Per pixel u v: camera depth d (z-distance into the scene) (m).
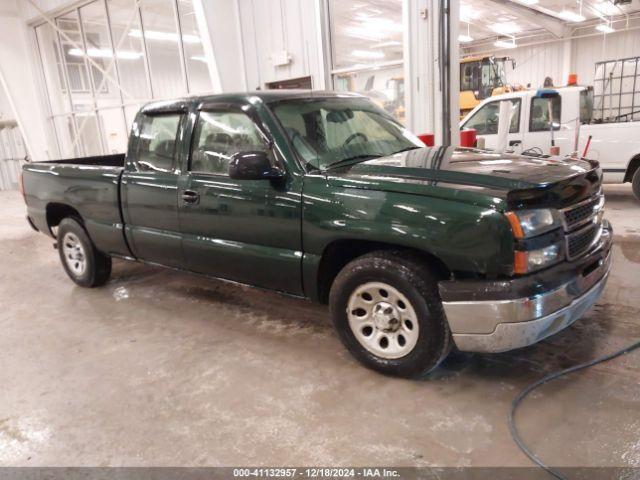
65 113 14.48
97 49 13.38
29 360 3.60
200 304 4.50
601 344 3.28
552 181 2.62
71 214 5.15
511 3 16.72
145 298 4.75
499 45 23.56
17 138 16.66
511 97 8.26
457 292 2.57
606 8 17.77
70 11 12.93
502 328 2.51
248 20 8.80
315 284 3.19
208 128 3.67
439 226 2.60
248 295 4.66
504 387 2.85
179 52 10.59
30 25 14.20
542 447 2.34
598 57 21.56
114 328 4.08
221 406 2.85
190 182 3.71
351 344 3.13
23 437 2.68
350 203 2.89
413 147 3.84
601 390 2.76
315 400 2.84
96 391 3.10
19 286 5.50
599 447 2.31
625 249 5.40
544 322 2.54
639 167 7.43
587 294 2.79
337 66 8.36
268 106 3.40
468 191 2.58
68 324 4.23
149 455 2.46
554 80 22.88
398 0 11.67
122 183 4.23
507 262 2.47
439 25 6.45
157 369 3.33
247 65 9.05
